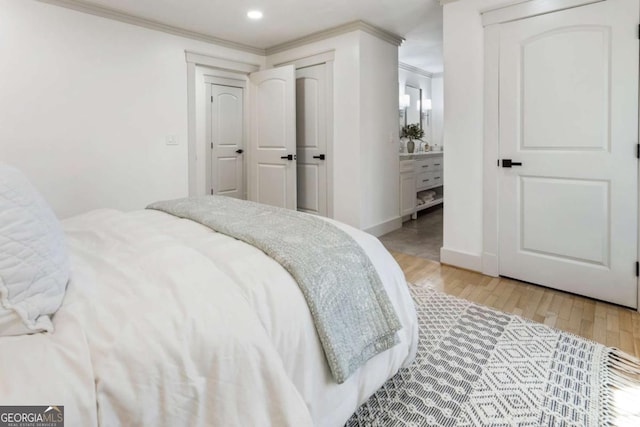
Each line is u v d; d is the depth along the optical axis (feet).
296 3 10.49
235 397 2.72
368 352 4.12
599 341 6.32
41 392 2.09
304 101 14.15
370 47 12.73
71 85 10.12
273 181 14.65
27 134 9.51
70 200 10.31
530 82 8.53
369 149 13.08
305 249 4.15
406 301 5.09
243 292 3.33
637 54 7.16
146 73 11.62
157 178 12.07
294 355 3.39
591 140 7.82
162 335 2.63
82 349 2.39
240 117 16.51
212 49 13.38
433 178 18.92
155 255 3.80
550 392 5.00
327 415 3.69
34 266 2.67
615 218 7.64
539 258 8.78
